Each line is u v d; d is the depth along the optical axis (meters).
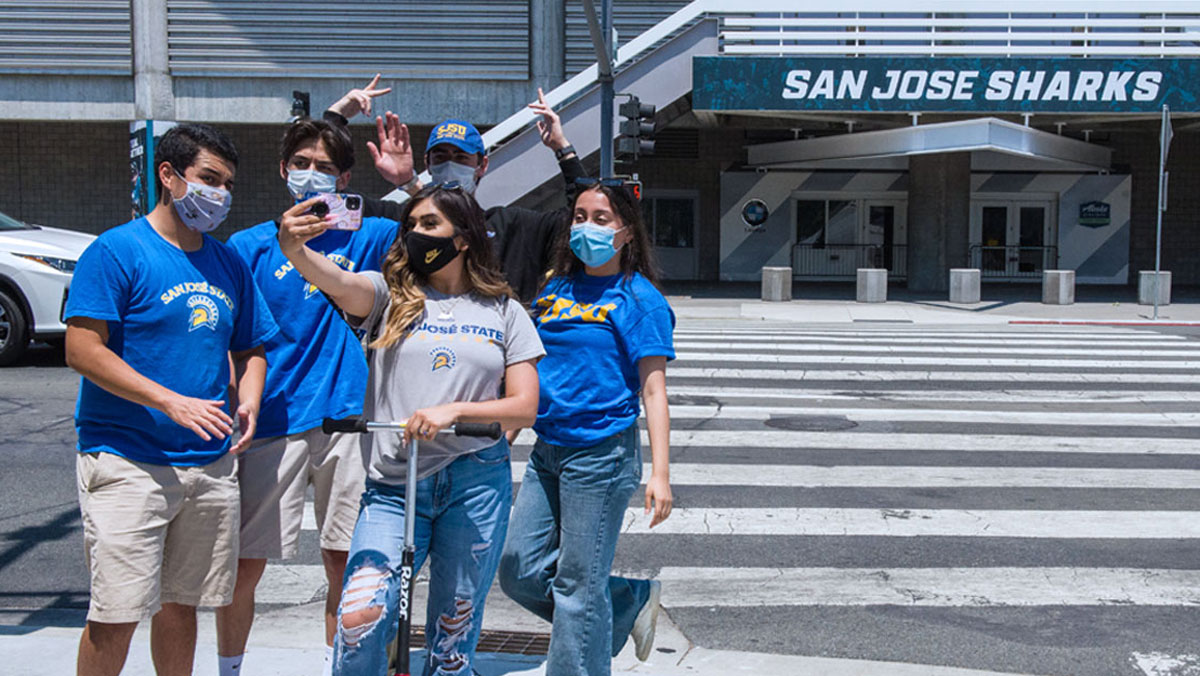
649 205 29.31
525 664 4.38
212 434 3.25
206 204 3.32
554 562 3.71
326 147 3.67
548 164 20.19
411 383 3.27
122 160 25.92
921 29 23.34
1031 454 8.48
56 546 6.10
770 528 6.46
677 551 6.04
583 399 3.59
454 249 3.29
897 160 28.58
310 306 3.85
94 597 3.21
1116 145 28.91
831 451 8.56
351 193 3.68
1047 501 7.07
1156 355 14.21
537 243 4.37
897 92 21.23
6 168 25.86
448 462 3.29
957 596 5.34
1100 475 7.79
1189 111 21.09
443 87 23.92
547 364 3.66
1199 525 6.53
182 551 3.44
